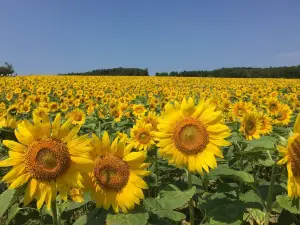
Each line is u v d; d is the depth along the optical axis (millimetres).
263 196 965
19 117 3127
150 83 8328
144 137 1331
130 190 755
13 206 890
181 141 840
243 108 2002
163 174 1541
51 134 698
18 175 673
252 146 821
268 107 2326
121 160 770
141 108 2643
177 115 863
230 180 1200
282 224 934
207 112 856
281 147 708
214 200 947
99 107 3424
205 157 834
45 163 670
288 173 710
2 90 5703
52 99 4961
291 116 2297
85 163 690
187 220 1229
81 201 960
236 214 863
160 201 816
